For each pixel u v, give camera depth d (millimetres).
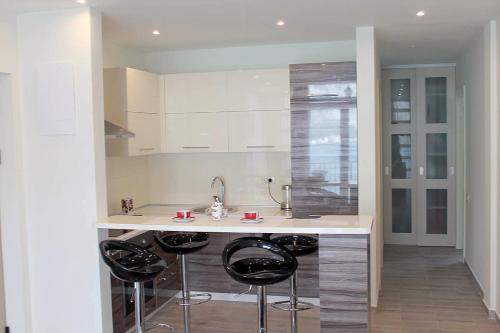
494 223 4816
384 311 5098
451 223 7938
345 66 5078
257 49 5859
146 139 5438
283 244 3980
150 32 4930
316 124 5172
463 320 4824
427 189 7988
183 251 3967
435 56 6941
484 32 4977
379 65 6594
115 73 5055
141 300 3613
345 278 3346
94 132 3951
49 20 3984
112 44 5500
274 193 5918
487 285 5004
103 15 4195
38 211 4090
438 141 7922
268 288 5320
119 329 4289
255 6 4020
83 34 3922
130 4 3865
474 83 5719
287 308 4242
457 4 4082
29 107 4062
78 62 3939
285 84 5430
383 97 8008
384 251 7746
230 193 6047
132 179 5848
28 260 4125
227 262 3301
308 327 4645
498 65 4609
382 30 5062
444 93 7836
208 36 5199
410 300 5434
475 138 5719
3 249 4094
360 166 4977
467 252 6641
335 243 3354
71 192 4004
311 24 4738
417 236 8055
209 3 3893
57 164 4023
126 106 5039
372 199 4949
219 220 3844
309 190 5223
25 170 4102
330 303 3377
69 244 4027
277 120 5473
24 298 4082
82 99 3945
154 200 6258
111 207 5395
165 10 4074
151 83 5566
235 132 5594
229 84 5582
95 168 3959
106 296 4051
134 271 3311
